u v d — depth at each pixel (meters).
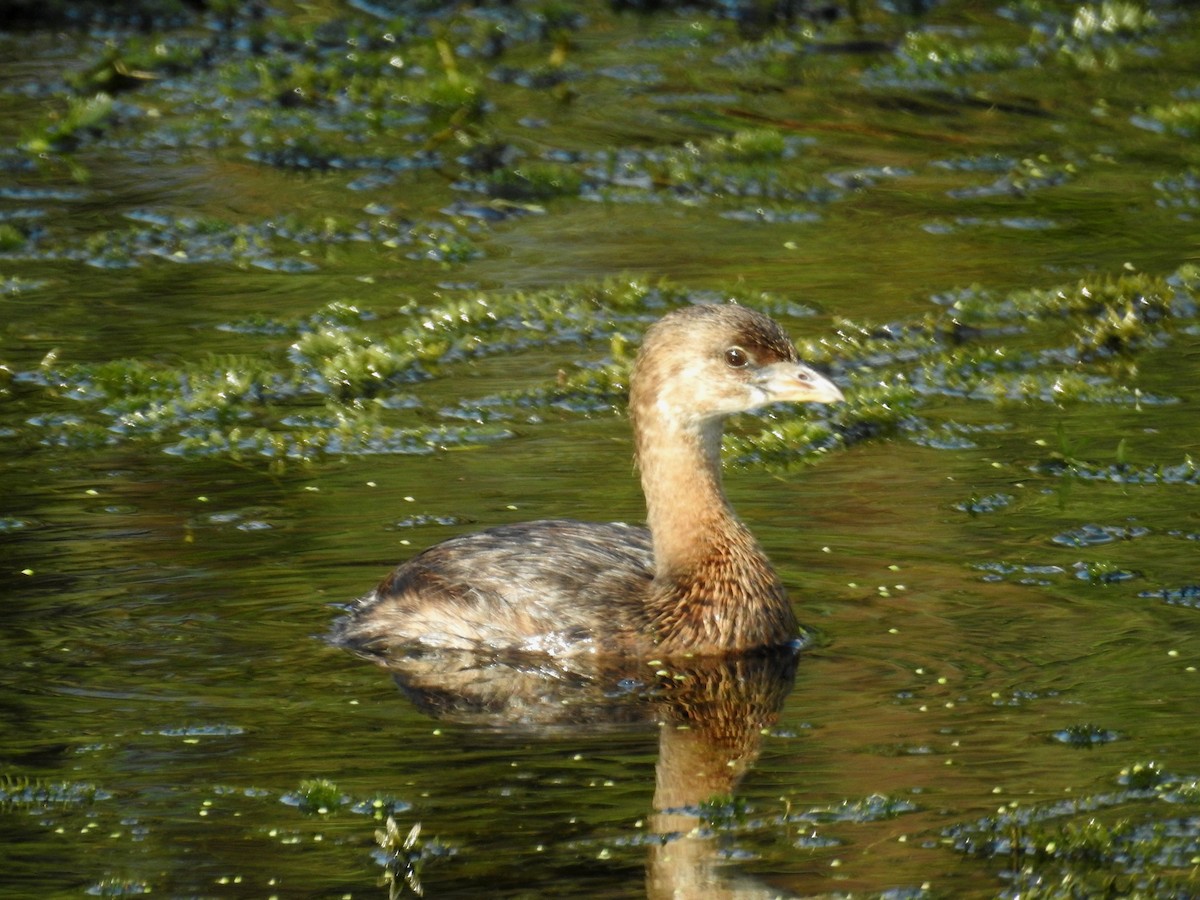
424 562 12.16
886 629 11.55
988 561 12.50
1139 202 21.05
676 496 12.08
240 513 13.52
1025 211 20.81
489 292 18.70
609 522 13.12
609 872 8.77
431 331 17.72
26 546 12.84
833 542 12.95
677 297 18.42
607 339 17.58
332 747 10.19
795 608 11.90
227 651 11.36
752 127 23.66
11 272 19.28
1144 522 13.09
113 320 18.02
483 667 11.46
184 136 23.55
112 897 8.61
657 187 21.80
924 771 9.70
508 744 10.25
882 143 23.14
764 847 8.98
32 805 9.50
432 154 22.89
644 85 25.34
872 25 27.89
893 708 10.47
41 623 11.63
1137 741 9.93
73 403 16.06
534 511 13.54
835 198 21.38
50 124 23.41
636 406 12.30
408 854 8.94
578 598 11.87
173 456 14.88
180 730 10.36
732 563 11.77
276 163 22.69
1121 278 18.30
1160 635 11.25
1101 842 8.85
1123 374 16.58
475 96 24.39
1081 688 10.60
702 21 28.11
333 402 16.12
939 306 18.19
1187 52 26.42
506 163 22.50
